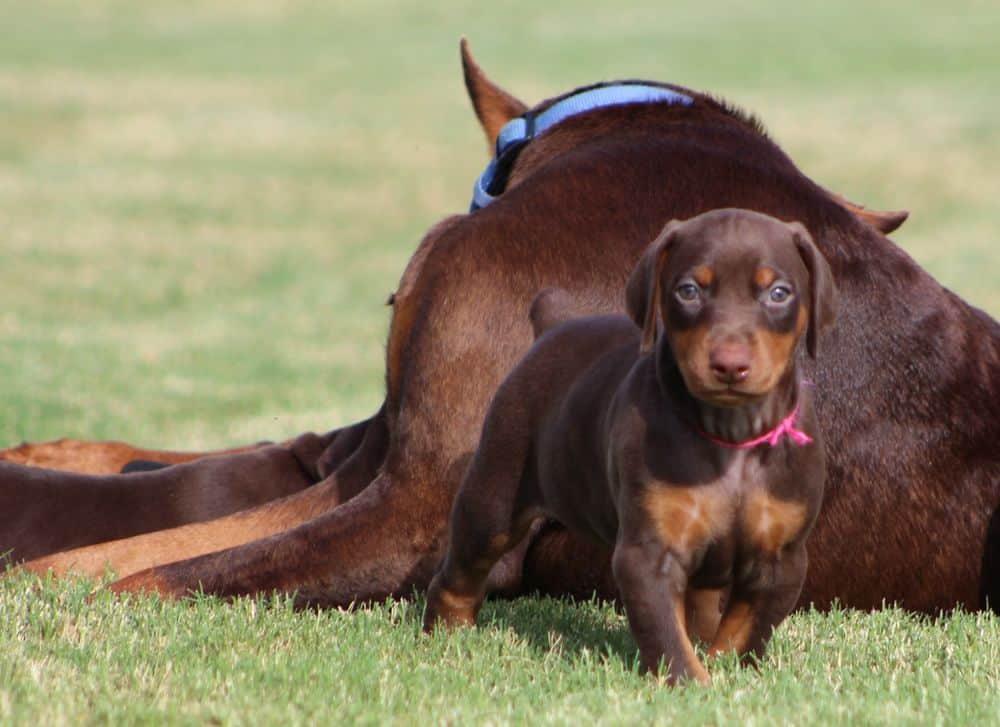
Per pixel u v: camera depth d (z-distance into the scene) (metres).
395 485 10.14
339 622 9.09
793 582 7.84
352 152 46.50
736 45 62.41
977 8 70.31
